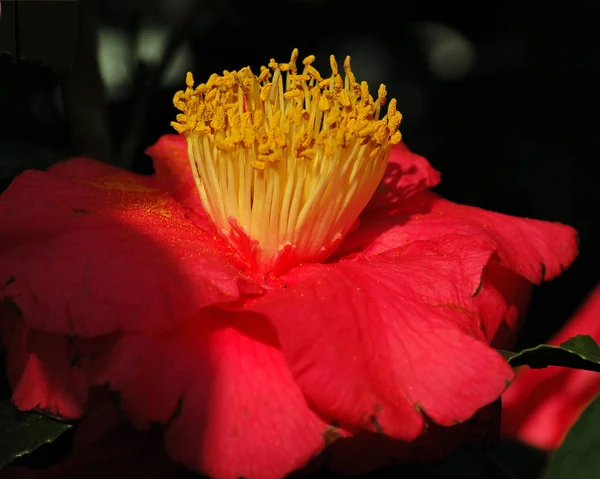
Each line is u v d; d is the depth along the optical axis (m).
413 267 0.30
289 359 0.27
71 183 0.31
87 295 0.28
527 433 0.33
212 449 0.27
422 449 0.28
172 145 0.34
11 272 0.28
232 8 0.40
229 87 0.31
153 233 0.30
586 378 0.34
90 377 0.28
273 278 0.30
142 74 0.37
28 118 0.38
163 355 0.28
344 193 0.31
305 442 0.27
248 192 0.30
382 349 0.28
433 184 0.33
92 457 0.29
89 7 0.34
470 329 0.29
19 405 0.29
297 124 0.30
